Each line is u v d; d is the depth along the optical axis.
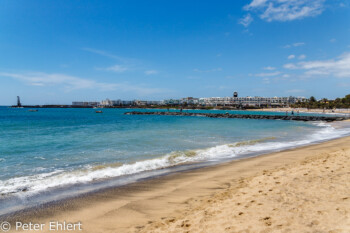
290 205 5.20
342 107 154.88
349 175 7.23
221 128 32.53
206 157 12.80
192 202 6.29
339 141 17.73
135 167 10.54
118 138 20.70
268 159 11.77
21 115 81.81
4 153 13.83
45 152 14.17
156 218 5.38
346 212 4.58
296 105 193.38
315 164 9.30
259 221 4.54
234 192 6.67
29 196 6.99
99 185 8.06
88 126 36.31
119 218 5.46
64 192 7.35
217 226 4.52
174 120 58.19
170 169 10.26
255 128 33.25
